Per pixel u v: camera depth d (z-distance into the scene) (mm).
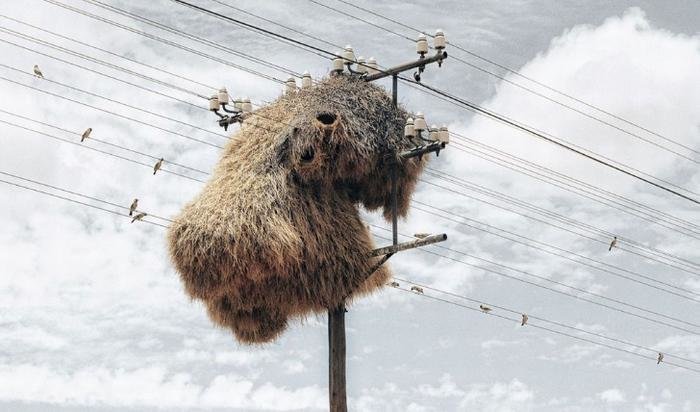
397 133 22125
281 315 22094
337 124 21156
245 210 20750
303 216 21094
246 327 22266
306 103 21859
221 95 22969
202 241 20719
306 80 23078
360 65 22844
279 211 20844
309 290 21266
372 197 22656
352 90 22141
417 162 22391
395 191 22016
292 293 21234
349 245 21641
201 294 21188
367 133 21625
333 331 22141
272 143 21609
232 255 20547
